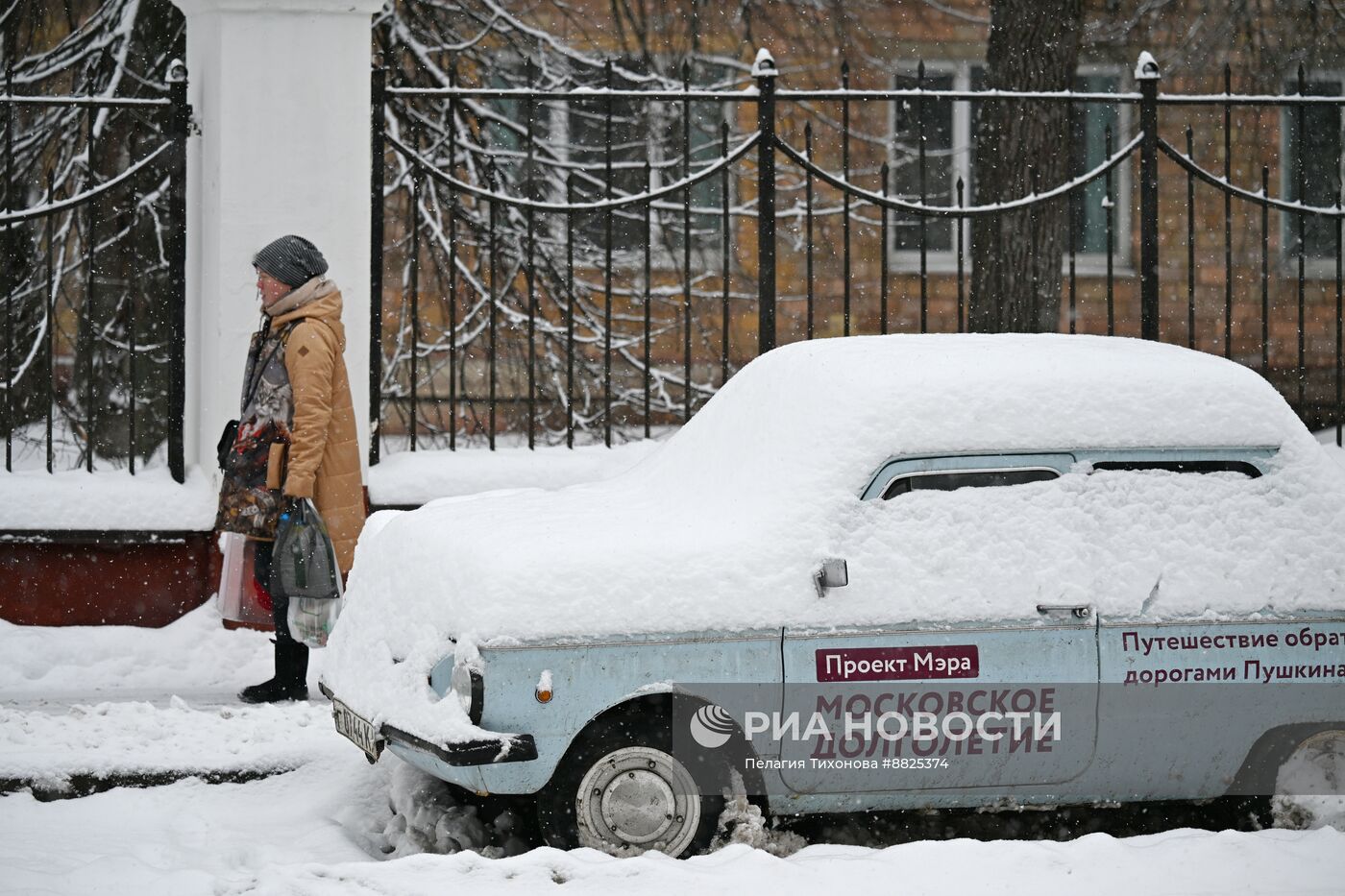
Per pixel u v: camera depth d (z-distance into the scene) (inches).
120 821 571.5
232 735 657.6
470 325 1161.4
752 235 1439.5
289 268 712.4
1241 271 1539.1
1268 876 479.8
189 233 869.2
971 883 474.3
